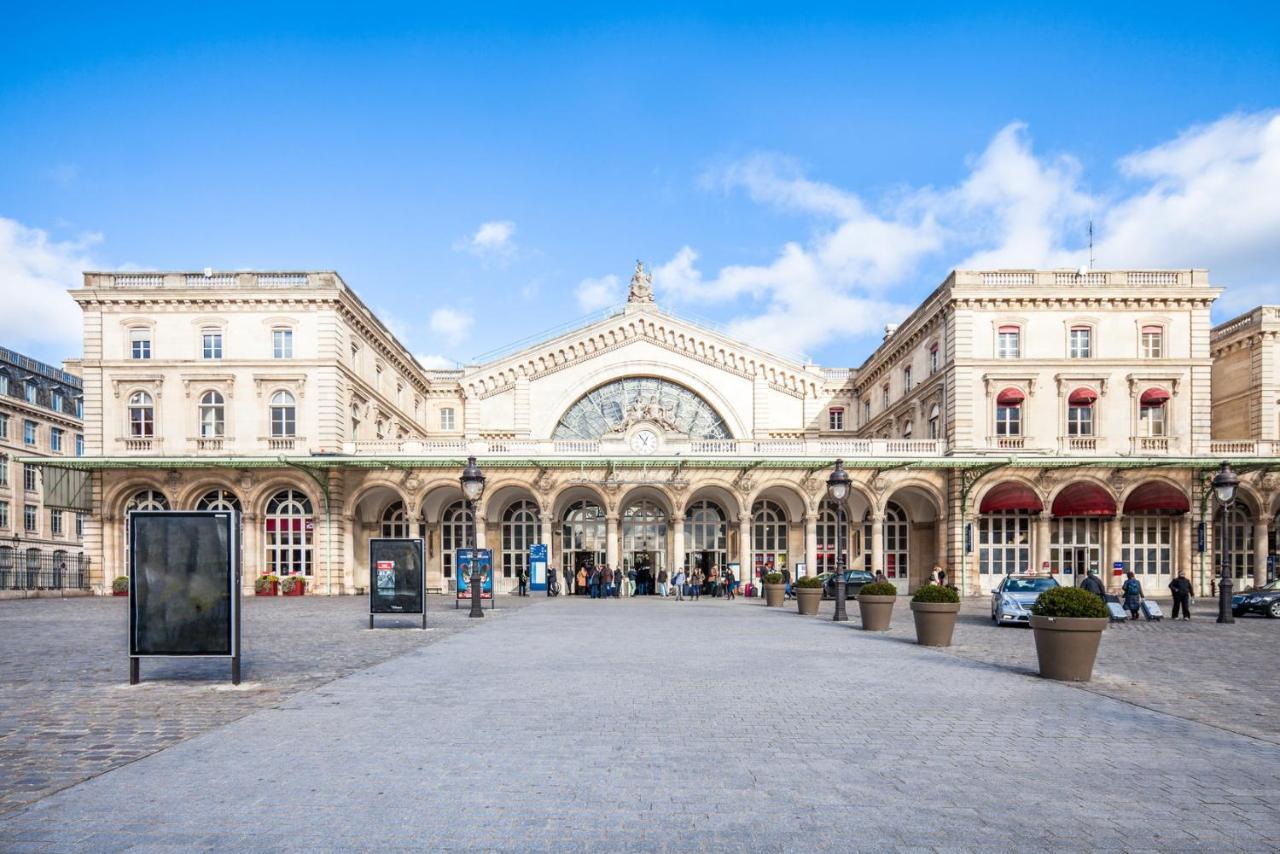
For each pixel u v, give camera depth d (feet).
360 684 42.52
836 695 40.06
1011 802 23.90
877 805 23.49
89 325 142.72
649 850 20.08
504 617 88.84
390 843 20.48
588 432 181.57
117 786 24.94
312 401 141.38
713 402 182.19
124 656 54.29
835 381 201.05
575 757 28.25
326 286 142.72
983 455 138.41
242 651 56.85
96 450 141.08
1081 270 143.13
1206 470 140.46
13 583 152.56
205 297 141.59
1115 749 30.04
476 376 181.16
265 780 25.53
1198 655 58.13
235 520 42.42
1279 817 22.88
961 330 142.10
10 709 36.35
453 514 158.20
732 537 158.61
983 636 70.79
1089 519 145.28
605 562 148.36
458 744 29.96
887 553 160.04
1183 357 141.28
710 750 29.30
